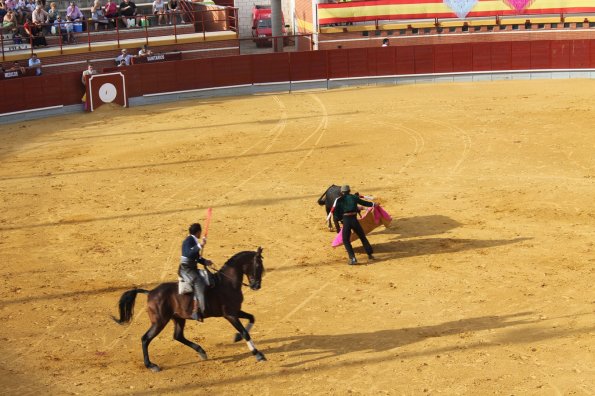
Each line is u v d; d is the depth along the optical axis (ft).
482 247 62.90
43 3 149.79
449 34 152.05
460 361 44.80
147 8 168.45
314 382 43.42
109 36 147.13
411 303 53.26
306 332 49.70
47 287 58.59
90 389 43.57
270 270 60.34
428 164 87.35
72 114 126.41
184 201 78.59
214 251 64.23
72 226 72.59
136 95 131.03
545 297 52.95
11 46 135.85
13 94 121.39
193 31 154.51
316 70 140.77
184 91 135.03
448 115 112.16
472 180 80.89
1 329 51.83
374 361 45.42
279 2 169.07
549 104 116.67
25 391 43.60
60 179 88.38
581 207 71.31
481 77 142.20
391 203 74.84
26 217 75.82
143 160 94.99
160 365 46.21
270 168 88.89
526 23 149.89
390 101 125.29
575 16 148.05
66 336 50.62
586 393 40.81
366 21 152.15
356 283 57.21
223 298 44.24
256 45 181.78
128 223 72.69
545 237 64.39
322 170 87.15
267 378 44.09
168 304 44.37
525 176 81.46
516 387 41.75
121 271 61.31
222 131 108.37
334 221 64.85
